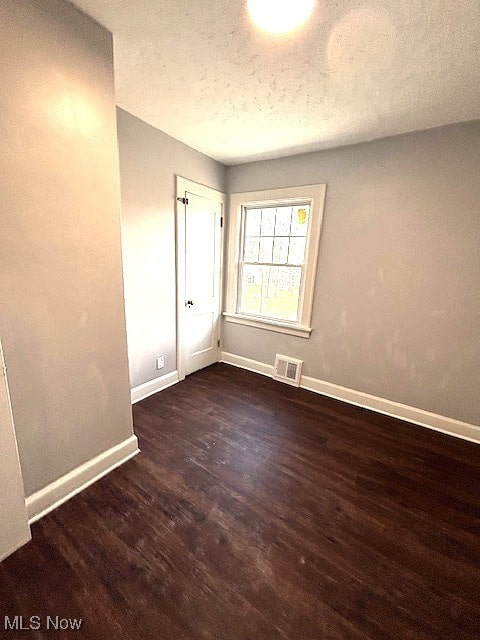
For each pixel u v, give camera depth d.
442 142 1.91
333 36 1.19
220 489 1.55
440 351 2.14
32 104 1.06
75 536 1.25
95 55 1.22
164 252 2.45
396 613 1.01
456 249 1.97
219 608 1.01
